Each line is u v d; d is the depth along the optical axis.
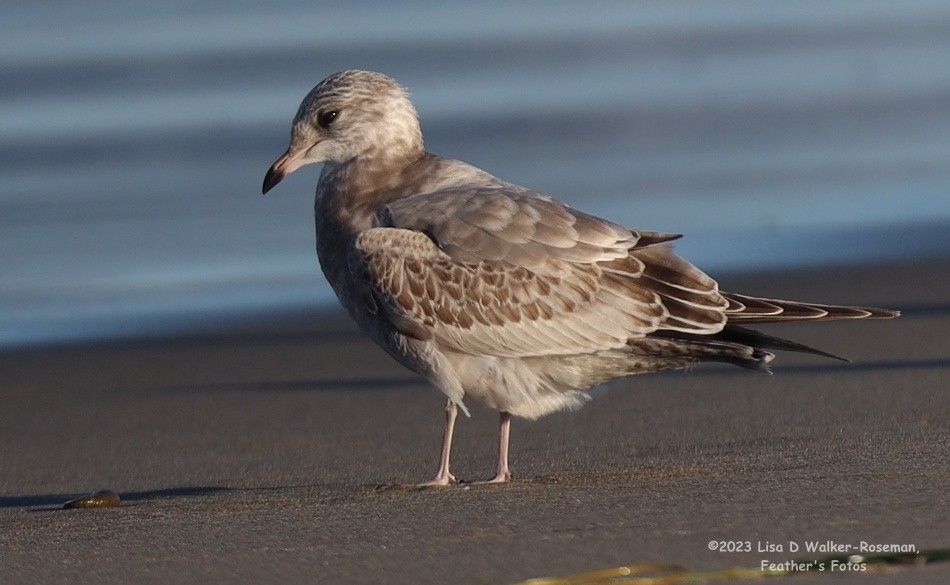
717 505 9.11
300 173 27.66
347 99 12.02
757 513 8.82
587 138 30.30
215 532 9.27
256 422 14.03
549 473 11.08
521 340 10.84
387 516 9.45
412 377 15.92
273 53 36.78
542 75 35.25
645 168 28.14
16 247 23.39
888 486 9.38
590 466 11.20
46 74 35.31
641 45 38.44
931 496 9.03
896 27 39.81
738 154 29.00
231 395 15.43
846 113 32.38
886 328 16.69
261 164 28.31
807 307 10.77
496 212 11.07
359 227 11.72
